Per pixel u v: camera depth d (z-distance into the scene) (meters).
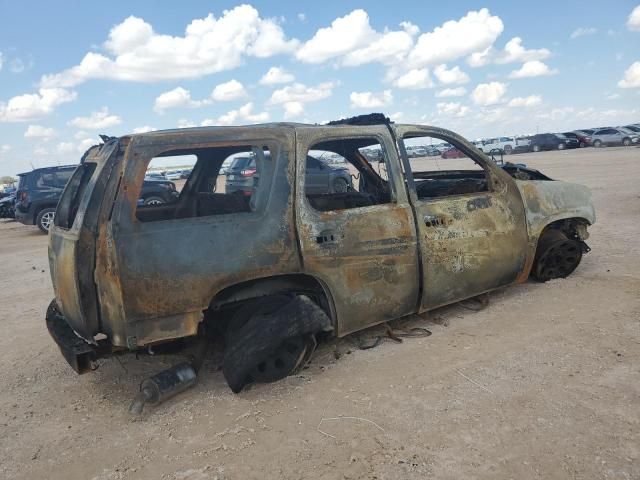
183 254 3.26
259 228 3.49
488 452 2.71
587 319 4.36
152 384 3.37
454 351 3.97
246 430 3.10
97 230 3.22
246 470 2.73
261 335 3.36
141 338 3.21
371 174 5.09
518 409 3.09
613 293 4.94
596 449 2.66
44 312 6.05
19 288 7.43
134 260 3.15
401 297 4.12
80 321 3.31
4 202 18.80
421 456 2.72
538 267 5.34
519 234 4.80
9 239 14.02
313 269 3.66
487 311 4.75
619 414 2.95
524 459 2.63
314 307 3.50
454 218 4.37
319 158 4.77
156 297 3.20
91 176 3.57
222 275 3.36
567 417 2.96
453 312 4.80
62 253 3.44
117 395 3.74
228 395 3.56
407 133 4.33
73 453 3.03
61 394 3.83
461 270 4.40
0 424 3.43
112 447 3.06
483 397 3.26
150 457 2.92
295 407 3.33
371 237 3.91
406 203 4.15
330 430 3.04
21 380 4.13
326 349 4.18
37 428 3.35
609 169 19.16
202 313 3.36
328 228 3.72
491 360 3.77
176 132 3.40
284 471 2.70
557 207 5.14
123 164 3.21
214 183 4.67
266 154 3.60
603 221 8.91
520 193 4.90
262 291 3.67
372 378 3.64
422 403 3.25
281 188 3.59
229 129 3.53
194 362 3.67
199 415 3.32
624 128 40.06
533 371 3.54
